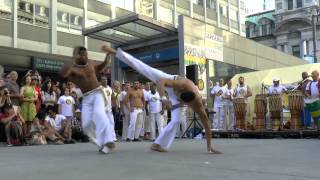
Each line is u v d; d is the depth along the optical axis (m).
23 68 28.44
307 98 12.77
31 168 5.37
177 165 5.60
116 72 19.81
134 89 13.74
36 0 31.36
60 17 32.97
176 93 7.54
